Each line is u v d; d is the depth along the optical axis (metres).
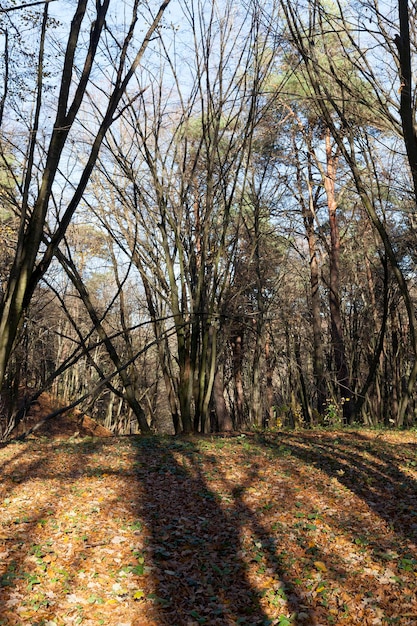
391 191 19.38
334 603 5.98
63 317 30.53
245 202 21.39
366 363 30.77
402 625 5.49
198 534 7.65
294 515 8.42
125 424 38.28
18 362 24.39
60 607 5.65
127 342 18.00
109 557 6.76
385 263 19.39
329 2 16.09
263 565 6.82
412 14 11.01
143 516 8.11
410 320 15.99
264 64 16.62
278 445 13.40
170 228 16.83
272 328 31.39
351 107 14.92
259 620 5.67
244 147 16.02
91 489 9.20
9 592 5.78
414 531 7.75
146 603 5.88
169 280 15.73
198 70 15.43
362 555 7.11
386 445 14.03
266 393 31.81
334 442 14.34
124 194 16.11
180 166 16.86
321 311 31.33
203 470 10.63
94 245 21.41
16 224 17.78
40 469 10.60
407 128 10.14
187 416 16.09
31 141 7.55
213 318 16.28
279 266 28.58
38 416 30.83
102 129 7.86
